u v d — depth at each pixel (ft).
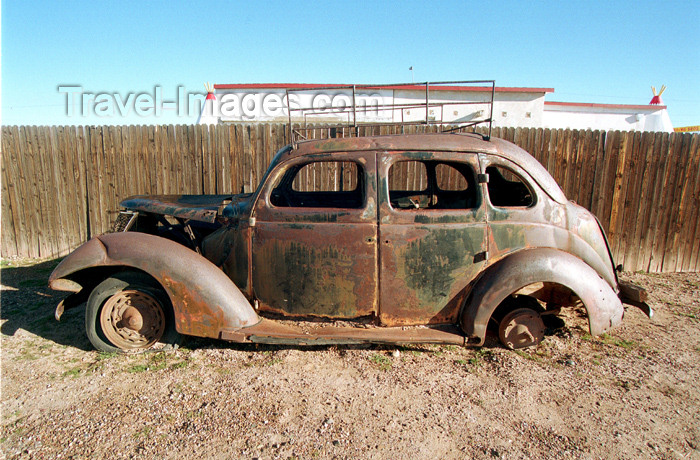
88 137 20.93
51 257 21.98
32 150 21.24
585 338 13.26
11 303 15.84
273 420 9.03
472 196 14.15
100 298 11.50
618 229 20.40
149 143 20.72
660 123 53.93
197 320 11.18
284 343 10.97
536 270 10.84
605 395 10.19
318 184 20.45
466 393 10.17
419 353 12.03
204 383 10.41
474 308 11.00
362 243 11.10
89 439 8.41
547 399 9.98
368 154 11.17
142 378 10.61
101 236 11.91
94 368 11.08
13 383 10.37
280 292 11.60
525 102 42.24
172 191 20.93
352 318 11.55
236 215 12.10
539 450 8.29
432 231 11.07
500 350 12.24
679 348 12.73
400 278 11.17
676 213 20.34
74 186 21.35
